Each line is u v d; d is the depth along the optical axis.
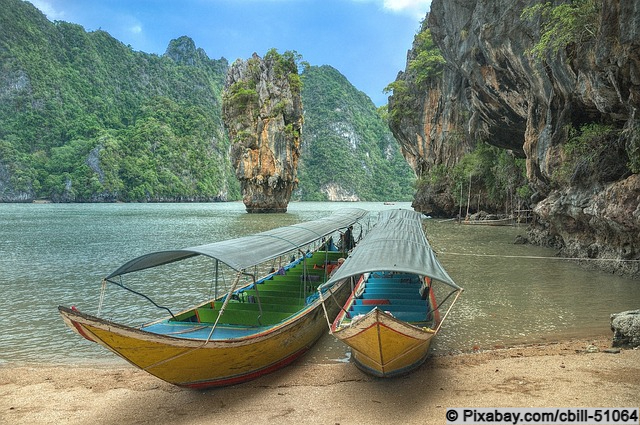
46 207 96.31
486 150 41.16
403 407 6.57
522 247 24.11
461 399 6.73
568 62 16.14
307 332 9.25
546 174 20.12
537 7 17.42
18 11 163.38
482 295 13.62
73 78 163.00
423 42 51.53
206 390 7.58
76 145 137.12
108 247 27.47
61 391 7.58
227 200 159.75
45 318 12.18
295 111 78.94
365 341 7.05
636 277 14.97
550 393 6.71
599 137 16.36
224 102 77.62
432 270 7.77
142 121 151.25
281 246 10.30
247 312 9.27
